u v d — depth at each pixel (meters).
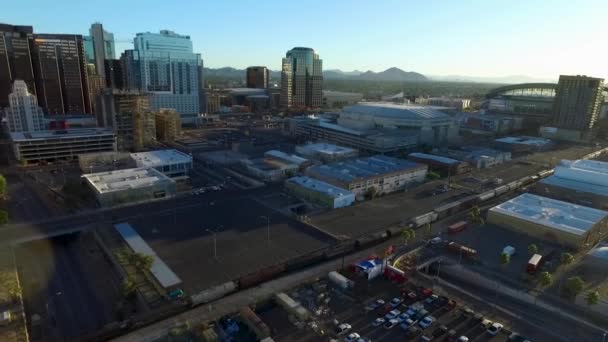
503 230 154.25
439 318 100.38
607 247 132.50
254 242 139.75
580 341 91.94
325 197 179.00
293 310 101.06
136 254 118.19
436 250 137.75
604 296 106.88
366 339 92.06
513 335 93.44
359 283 116.56
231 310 102.62
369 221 163.00
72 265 127.88
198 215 164.00
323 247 137.38
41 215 162.25
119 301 108.50
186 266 121.75
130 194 177.88
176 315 100.38
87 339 91.31
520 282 117.12
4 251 130.50
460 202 186.75
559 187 199.12
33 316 99.00
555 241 142.62
